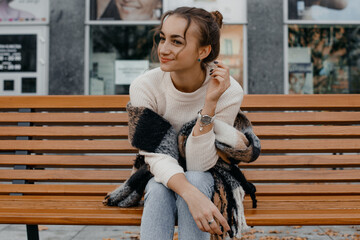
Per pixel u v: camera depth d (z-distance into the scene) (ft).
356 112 6.93
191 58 4.82
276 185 6.73
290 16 19.42
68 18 19.25
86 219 4.79
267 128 6.93
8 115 7.22
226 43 19.27
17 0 19.36
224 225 4.27
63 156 7.07
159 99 5.32
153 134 5.01
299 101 6.94
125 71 19.63
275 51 19.20
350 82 19.75
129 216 4.78
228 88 5.22
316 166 6.91
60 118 7.16
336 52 19.67
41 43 19.34
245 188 5.19
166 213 4.51
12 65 19.44
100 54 19.62
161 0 19.38
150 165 4.90
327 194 6.71
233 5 19.25
